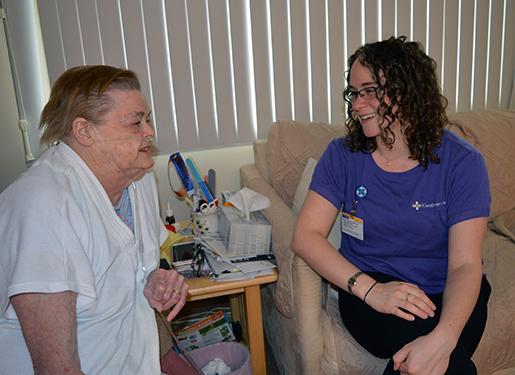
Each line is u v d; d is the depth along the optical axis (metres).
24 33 1.74
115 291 0.83
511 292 1.25
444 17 2.14
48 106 0.82
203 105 1.94
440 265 1.11
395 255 1.12
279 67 1.98
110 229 0.84
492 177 1.72
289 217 1.35
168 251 1.46
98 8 1.74
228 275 1.24
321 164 1.21
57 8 1.70
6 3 1.69
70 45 1.75
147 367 0.89
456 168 1.04
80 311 0.75
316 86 2.05
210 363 1.32
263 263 1.29
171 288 0.94
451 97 2.26
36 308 0.66
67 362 0.67
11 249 0.68
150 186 1.06
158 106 1.89
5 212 0.71
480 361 1.17
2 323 0.75
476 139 1.71
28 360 0.75
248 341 1.45
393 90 0.99
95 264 0.79
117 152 0.83
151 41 1.81
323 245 1.10
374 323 1.04
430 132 1.03
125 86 0.83
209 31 1.87
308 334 1.20
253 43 1.92
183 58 1.86
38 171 0.75
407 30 2.11
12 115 1.79
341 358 1.18
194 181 1.53
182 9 1.81
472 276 0.96
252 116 2.03
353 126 1.17
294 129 1.75
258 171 1.88
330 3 1.97
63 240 0.70
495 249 1.49
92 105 0.79
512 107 2.31
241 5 1.88
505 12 2.22
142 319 0.91
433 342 0.88
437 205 1.06
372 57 1.01
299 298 1.19
